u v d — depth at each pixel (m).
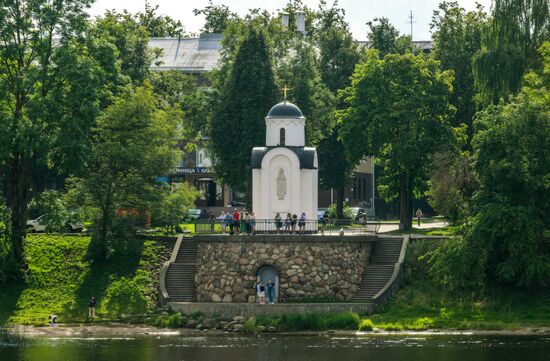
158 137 109.00
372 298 96.88
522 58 114.75
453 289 97.00
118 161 106.50
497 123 97.44
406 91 117.88
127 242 105.56
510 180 96.00
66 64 101.00
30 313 97.62
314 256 97.62
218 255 98.94
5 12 100.38
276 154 104.19
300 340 87.62
